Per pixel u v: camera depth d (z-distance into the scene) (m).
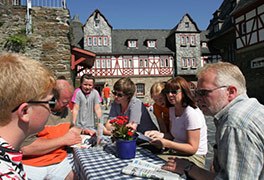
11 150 1.01
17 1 9.98
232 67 1.68
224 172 1.48
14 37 8.00
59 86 2.69
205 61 33.50
